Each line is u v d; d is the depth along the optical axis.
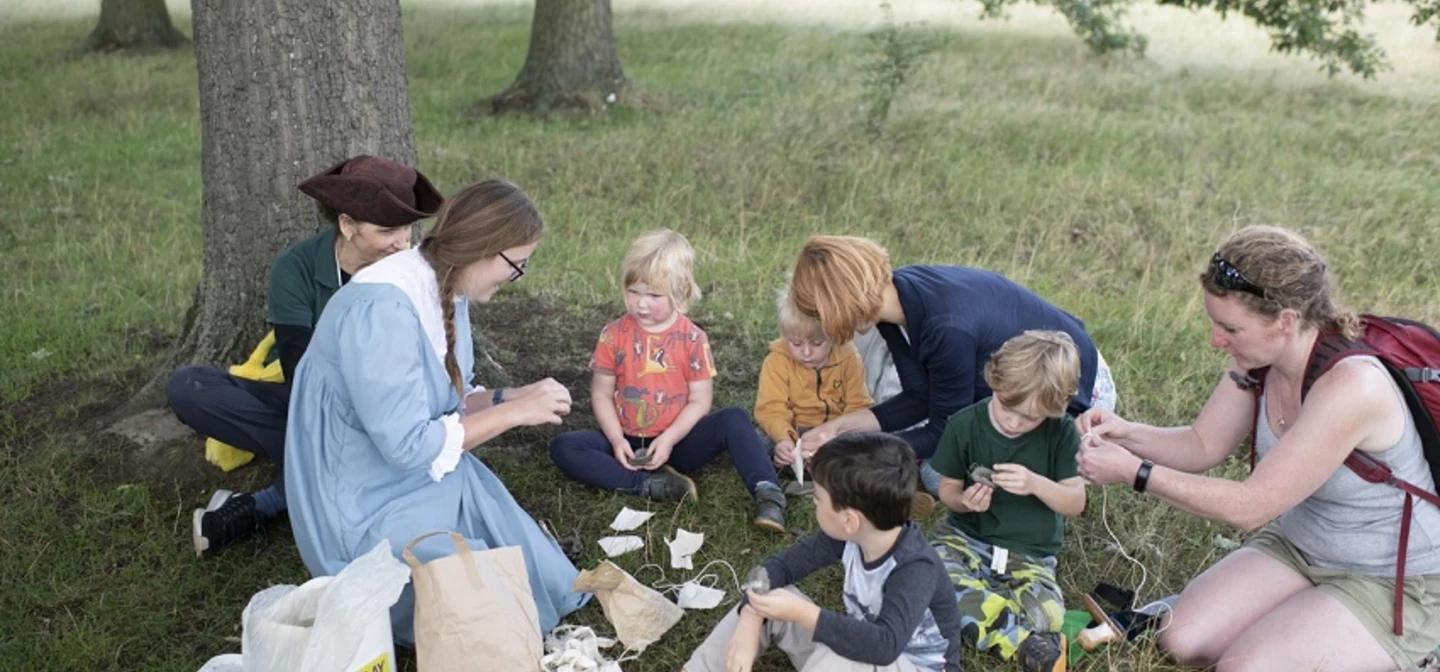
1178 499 3.12
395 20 4.68
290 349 3.87
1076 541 3.98
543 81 11.05
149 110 11.33
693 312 5.99
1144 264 6.75
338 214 3.59
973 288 3.87
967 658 3.32
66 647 3.40
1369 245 6.84
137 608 3.61
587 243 6.99
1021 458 3.54
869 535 2.94
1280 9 11.08
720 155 8.59
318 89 4.49
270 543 3.94
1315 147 9.23
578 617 3.54
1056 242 7.05
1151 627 3.36
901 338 3.99
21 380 5.09
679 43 14.84
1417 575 3.09
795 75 12.42
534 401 3.43
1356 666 3.06
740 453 4.15
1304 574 3.28
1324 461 2.98
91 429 4.62
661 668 3.34
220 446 4.23
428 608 2.97
